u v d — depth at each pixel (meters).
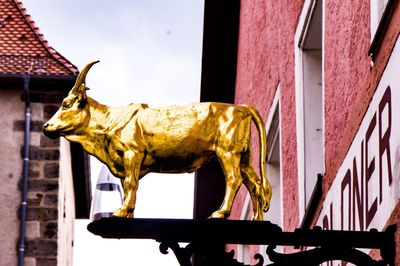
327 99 8.78
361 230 7.16
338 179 8.05
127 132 6.57
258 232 6.39
